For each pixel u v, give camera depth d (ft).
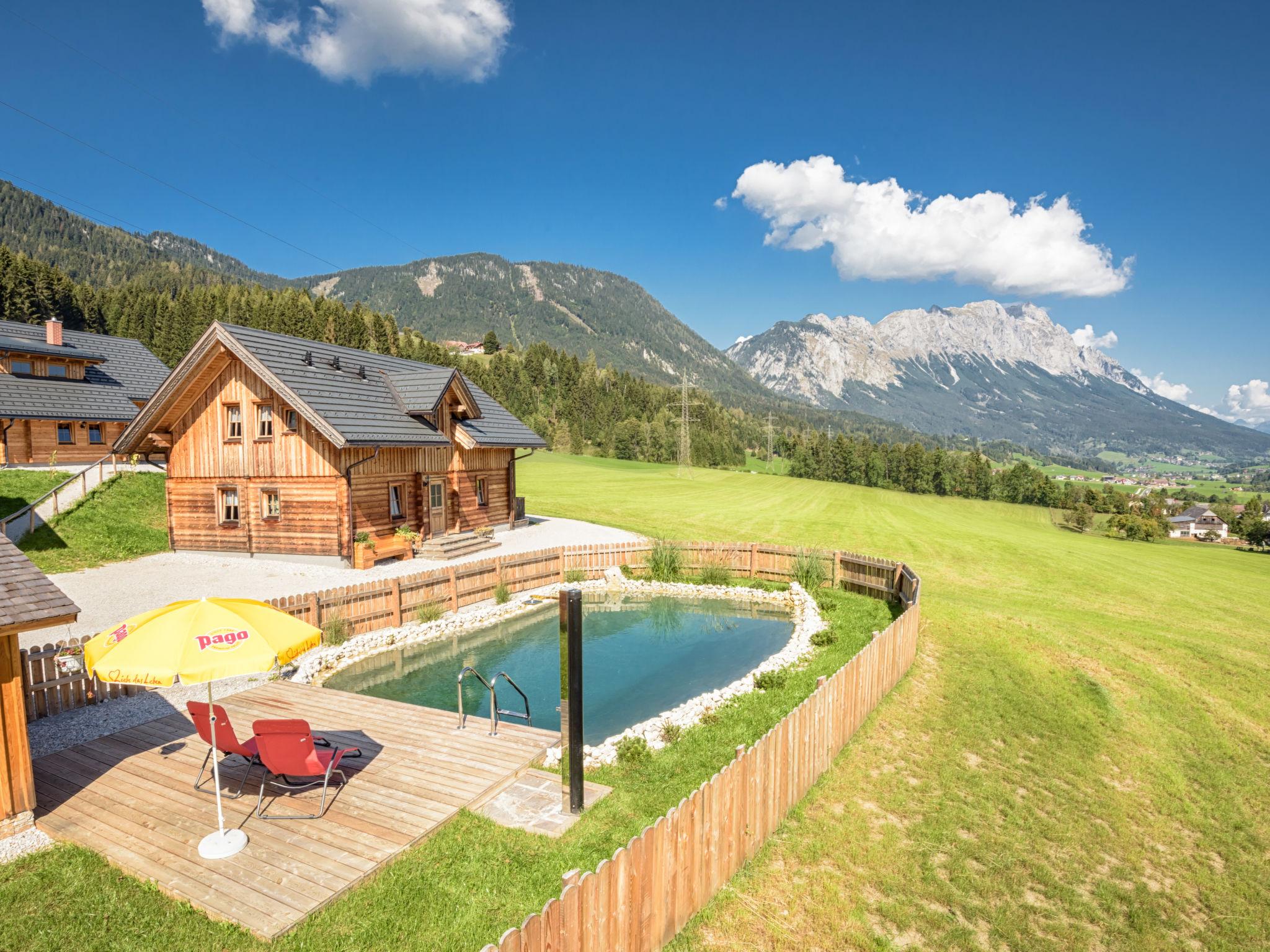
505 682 47.03
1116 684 46.98
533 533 100.32
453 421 89.61
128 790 26.50
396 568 71.92
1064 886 25.94
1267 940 24.29
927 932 22.39
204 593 58.85
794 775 28.53
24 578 24.50
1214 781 35.76
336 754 26.37
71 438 109.29
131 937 18.43
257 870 21.30
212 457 76.23
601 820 25.62
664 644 57.11
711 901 22.35
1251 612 76.28
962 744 36.81
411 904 20.17
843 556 75.31
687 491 185.88
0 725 22.75
